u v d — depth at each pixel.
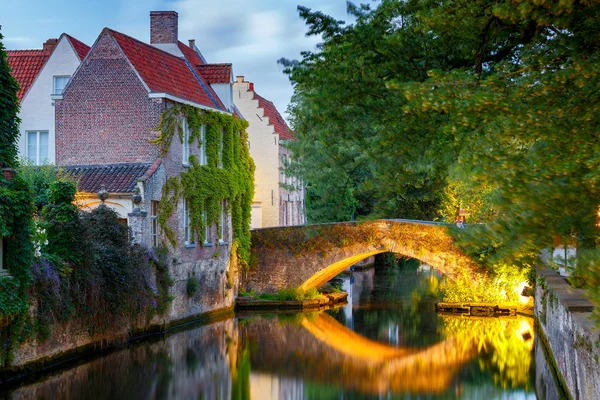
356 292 42.00
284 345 25.41
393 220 33.59
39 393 17.39
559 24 8.48
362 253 33.88
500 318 31.75
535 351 24.14
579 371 12.84
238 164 33.06
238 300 34.00
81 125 27.97
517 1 8.61
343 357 23.41
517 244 7.42
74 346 20.72
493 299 32.91
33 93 30.61
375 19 12.38
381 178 11.93
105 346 22.36
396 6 12.09
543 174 7.36
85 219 21.56
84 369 20.17
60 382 18.59
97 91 27.88
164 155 27.16
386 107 12.20
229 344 25.22
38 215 23.33
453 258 33.03
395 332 28.25
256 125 45.47
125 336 23.39
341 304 36.50
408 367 22.00
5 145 19.22
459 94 8.11
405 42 12.17
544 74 8.29
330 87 12.38
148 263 24.58
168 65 30.86
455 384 19.59
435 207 43.59
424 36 12.16
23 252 17.80
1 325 17.36
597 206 7.38
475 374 20.86
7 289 17.25
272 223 45.12
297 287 34.75
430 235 33.19
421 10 10.44
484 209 28.17
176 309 27.33
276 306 34.34
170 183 27.33
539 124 7.96
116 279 22.34
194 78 32.56
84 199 25.67
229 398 17.94
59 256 20.17
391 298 39.03
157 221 26.33
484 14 10.25
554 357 18.73
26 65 32.75
